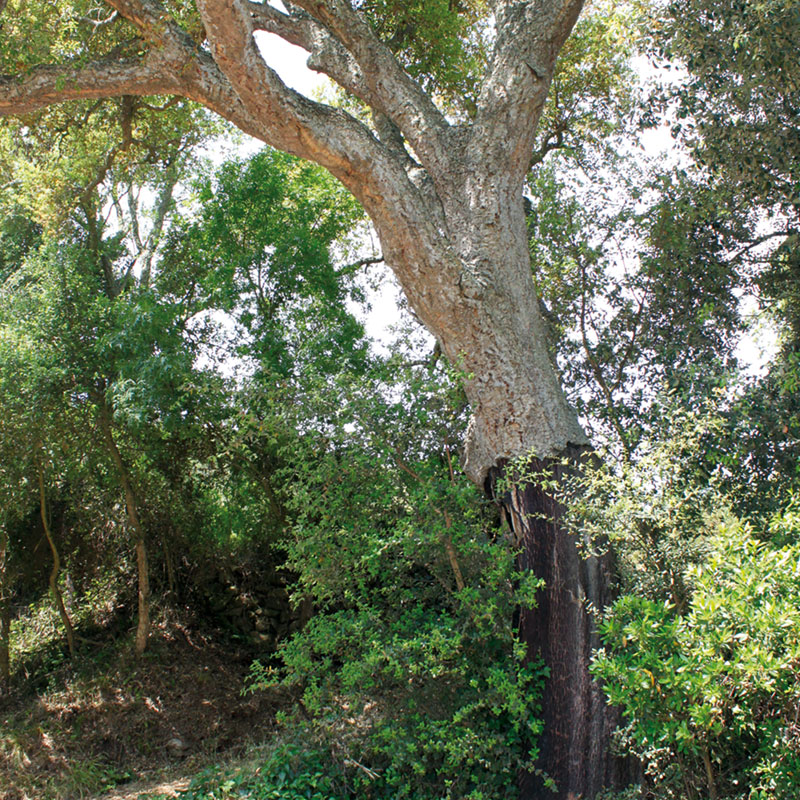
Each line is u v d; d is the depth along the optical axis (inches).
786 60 322.7
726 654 202.4
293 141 325.7
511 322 321.7
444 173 352.5
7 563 530.6
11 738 438.9
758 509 312.5
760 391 323.3
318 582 306.5
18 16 397.4
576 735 269.3
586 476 272.2
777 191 370.3
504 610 285.7
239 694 495.5
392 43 491.8
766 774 193.3
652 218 423.5
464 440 334.3
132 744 448.1
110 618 565.6
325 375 322.0
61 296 479.5
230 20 284.5
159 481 540.1
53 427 463.2
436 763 280.4
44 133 509.7
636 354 436.8
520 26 355.3
